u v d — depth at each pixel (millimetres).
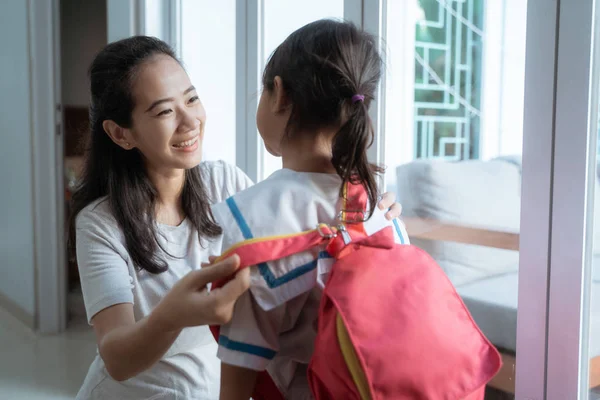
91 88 1153
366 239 738
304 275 717
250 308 708
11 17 3348
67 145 4023
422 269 741
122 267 1069
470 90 1422
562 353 1168
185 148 1125
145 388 1130
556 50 1136
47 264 3188
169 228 1191
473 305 1444
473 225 1440
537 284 1203
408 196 1607
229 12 2152
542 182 1180
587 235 1132
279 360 822
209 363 1175
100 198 1164
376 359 636
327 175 775
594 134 1112
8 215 3588
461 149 1449
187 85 1130
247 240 703
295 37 782
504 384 1361
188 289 718
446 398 652
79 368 2723
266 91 815
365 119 726
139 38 1140
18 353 2914
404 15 1536
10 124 3473
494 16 1343
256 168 2021
